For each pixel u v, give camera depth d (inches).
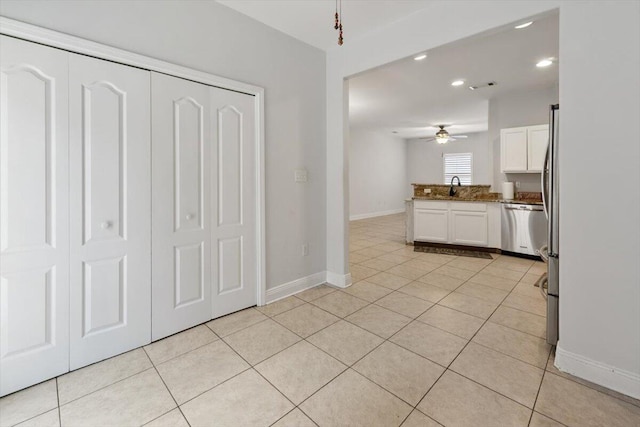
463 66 157.0
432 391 66.7
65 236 71.9
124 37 78.5
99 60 75.0
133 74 80.5
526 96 201.0
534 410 61.0
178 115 89.5
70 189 72.2
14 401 63.9
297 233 126.3
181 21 89.0
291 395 65.8
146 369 75.0
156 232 86.5
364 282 140.4
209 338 89.8
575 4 69.7
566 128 71.6
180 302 92.9
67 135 71.3
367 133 380.2
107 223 77.7
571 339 72.6
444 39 95.6
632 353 65.2
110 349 79.7
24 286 67.2
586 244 70.0
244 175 106.6
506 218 189.3
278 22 109.4
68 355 73.3
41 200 68.6
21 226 66.4
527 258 181.9
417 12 101.8
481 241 198.4
